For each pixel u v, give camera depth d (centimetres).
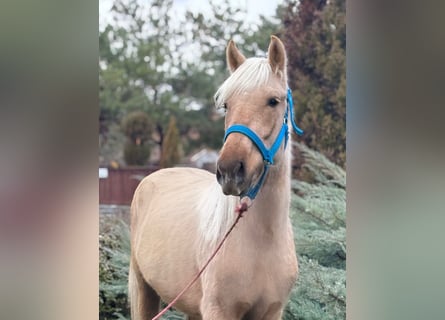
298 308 397
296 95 642
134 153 1341
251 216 248
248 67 239
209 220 273
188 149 1466
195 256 283
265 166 237
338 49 640
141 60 1410
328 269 402
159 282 311
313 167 501
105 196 933
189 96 1455
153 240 321
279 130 240
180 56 1438
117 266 448
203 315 261
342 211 432
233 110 232
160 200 341
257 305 257
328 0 662
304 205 444
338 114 616
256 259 249
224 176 221
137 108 1391
